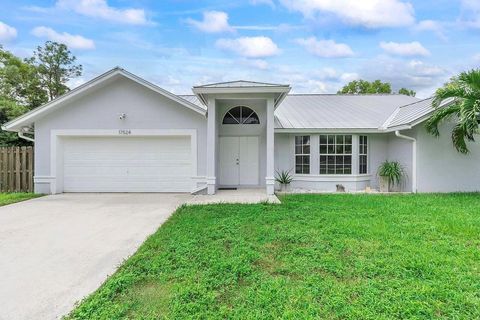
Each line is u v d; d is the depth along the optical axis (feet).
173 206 29.99
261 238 18.13
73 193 39.60
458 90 34.14
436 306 10.55
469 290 11.61
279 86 33.45
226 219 22.66
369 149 44.32
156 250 16.43
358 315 10.04
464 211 25.59
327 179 42.63
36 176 39.19
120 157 40.29
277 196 35.01
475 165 39.47
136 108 39.19
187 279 12.82
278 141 43.75
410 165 39.58
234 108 42.52
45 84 101.71
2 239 19.04
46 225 22.56
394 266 13.80
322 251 15.93
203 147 39.14
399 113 45.32
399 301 10.85
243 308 10.59
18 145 55.47
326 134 42.73
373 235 18.48
